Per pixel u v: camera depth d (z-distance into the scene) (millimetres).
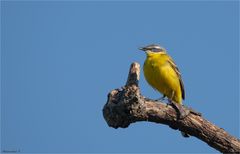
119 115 12359
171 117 12695
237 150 12914
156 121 12805
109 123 12648
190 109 12953
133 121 12586
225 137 12898
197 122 12867
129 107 12109
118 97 12516
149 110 12500
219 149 13070
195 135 13109
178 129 13148
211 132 12875
